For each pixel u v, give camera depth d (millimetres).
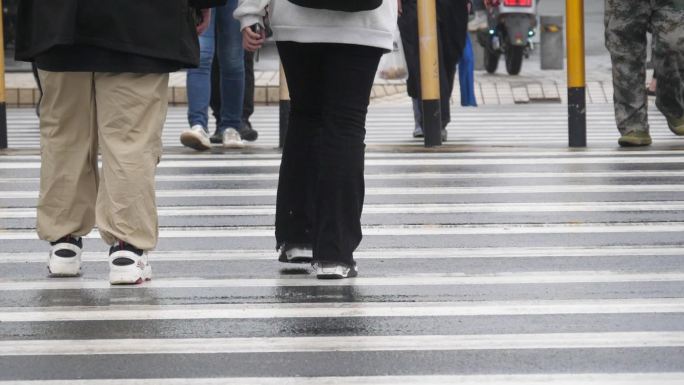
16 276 12281
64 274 12219
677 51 22484
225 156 22125
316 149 12398
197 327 10180
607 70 43031
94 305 10992
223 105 23828
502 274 12172
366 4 11398
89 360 9234
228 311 10719
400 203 16672
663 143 23500
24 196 17609
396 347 9516
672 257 12969
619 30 22531
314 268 12117
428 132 23312
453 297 11180
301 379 8695
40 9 11273
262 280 11984
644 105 22812
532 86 39750
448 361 9102
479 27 45375
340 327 10133
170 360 9219
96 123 12008
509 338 9734
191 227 15031
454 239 14102
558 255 13125
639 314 10492
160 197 17406
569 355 9234
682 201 16578
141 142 11594
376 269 12477
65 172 12055
